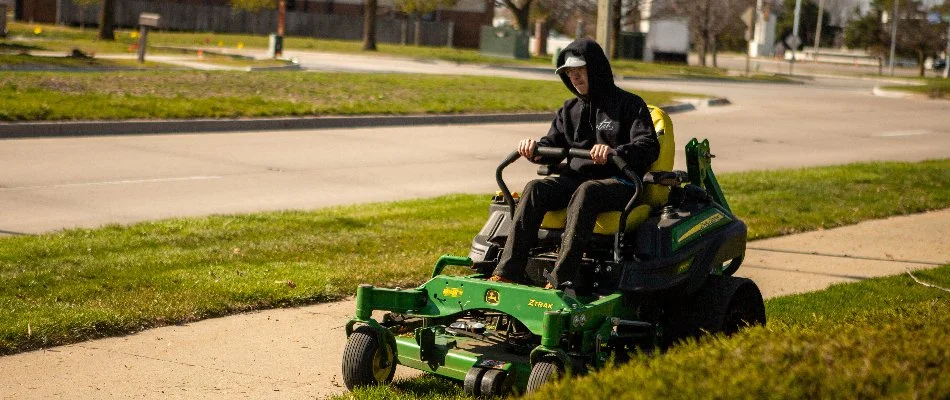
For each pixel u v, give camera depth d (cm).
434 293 723
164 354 835
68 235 1221
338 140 2322
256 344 873
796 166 2320
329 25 7831
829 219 1578
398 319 769
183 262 1111
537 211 721
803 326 707
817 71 7950
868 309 993
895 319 671
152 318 914
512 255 714
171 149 2044
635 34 7694
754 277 1206
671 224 750
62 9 7006
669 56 7938
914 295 1102
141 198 1533
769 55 11162
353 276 1087
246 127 2411
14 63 3472
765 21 10281
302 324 938
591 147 788
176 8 7362
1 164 1762
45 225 1316
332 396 727
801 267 1266
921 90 5091
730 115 3531
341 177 1833
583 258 749
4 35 5078
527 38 6694
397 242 1267
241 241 1233
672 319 780
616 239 724
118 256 1125
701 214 791
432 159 2116
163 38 6159
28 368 787
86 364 802
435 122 2781
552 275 703
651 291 723
